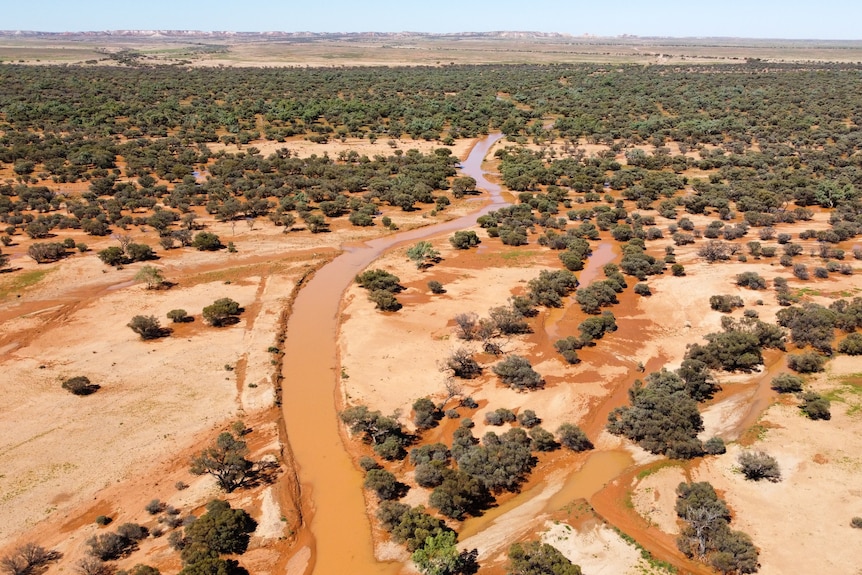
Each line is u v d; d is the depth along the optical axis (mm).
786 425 52281
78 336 68312
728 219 110438
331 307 78750
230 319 73500
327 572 38875
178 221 108625
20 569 37500
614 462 49250
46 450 49062
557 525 41750
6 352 64688
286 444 51500
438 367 62688
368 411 53562
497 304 77312
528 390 58688
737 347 62156
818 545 39438
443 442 51562
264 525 42219
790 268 86000
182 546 39625
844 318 68062
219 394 57781
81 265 88188
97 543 39031
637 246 94812
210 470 45031
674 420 51000
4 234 98500
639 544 40031
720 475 46781
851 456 47781
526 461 47969
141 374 60781
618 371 62500
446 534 39375
